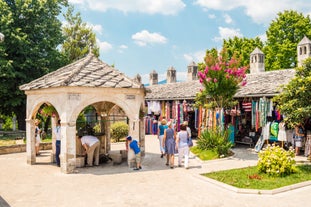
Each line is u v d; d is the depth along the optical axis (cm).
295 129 1598
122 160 1547
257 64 2834
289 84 1241
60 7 2909
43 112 1556
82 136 1470
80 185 1062
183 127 1375
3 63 2267
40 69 2625
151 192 972
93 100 1296
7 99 2536
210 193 959
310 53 2328
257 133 1947
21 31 2522
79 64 1462
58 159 1404
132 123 1377
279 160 1135
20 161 1557
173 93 2744
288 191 970
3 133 2319
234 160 1512
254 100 1866
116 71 1473
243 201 877
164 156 1661
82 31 3191
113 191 985
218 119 1830
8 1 2578
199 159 1555
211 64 1686
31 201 891
